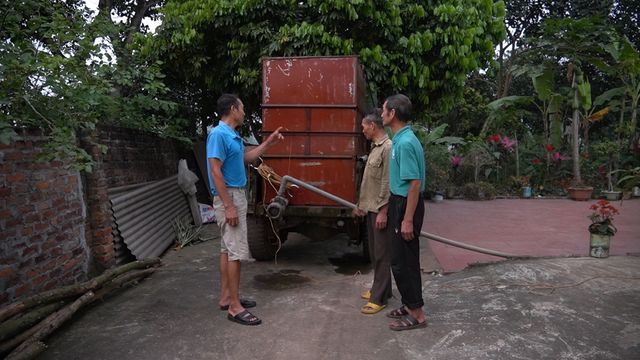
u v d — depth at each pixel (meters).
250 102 7.84
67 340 3.25
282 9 6.65
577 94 11.57
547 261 4.81
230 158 3.54
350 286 4.48
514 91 17.44
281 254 5.86
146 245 5.38
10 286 3.23
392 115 3.24
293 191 5.01
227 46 6.95
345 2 6.21
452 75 7.00
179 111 8.16
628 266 4.57
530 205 10.31
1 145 3.21
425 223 8.02
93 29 4.61
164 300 4.06
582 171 12.30
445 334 3.27
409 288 3.29
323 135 4.98
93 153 4.50
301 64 4.96
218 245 6.29
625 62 10.73
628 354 2.92
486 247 6.04
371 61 6.47
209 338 3.27
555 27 11.06
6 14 3.71
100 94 4.10
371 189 3.75
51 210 3.79
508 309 3.66
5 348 2.89
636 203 10.16
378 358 2.95
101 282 3.90
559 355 2.93
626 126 12.09
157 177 7.14
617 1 14.58
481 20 7.32
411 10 6.68
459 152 12.87
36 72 3.24
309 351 3.06
